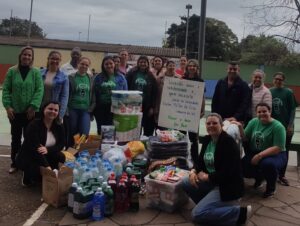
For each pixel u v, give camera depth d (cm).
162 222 495
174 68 760
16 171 662
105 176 545
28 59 621
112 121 726
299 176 736
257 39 3969
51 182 527
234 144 488
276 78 693
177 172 557
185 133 730
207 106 2264
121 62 830
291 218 529
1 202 536
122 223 485
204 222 492
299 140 1399
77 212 488
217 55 5709
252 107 672
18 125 638
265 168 590
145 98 746
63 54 3456
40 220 487
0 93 2220
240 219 485
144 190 579
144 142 687
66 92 659
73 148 650
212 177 488
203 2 669
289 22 2181
